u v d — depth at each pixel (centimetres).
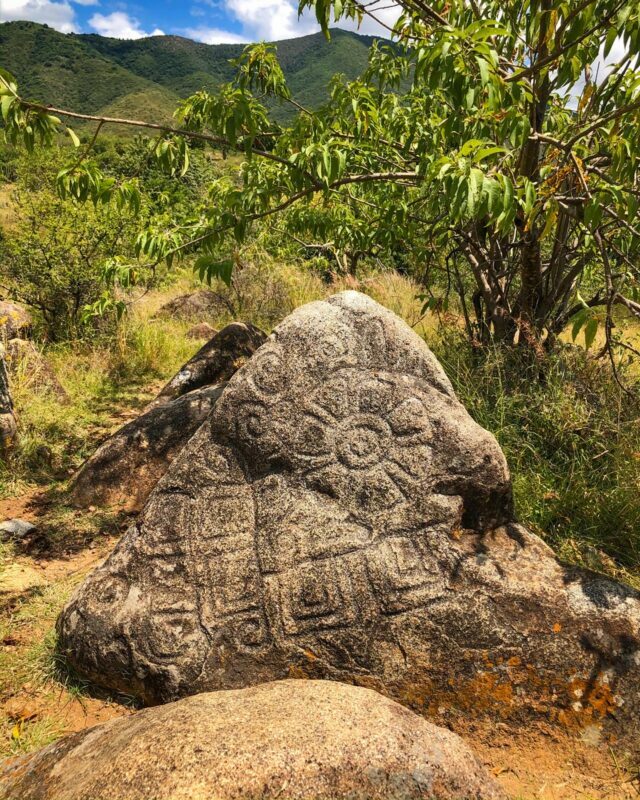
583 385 458
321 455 274
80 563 362
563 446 407
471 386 458
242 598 261
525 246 472
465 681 241
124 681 261
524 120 325
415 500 267
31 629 298
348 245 657
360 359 282
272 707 195
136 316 864
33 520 410
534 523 359
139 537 278
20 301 787
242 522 272
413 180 462
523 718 236
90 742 197
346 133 471
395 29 425
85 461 481
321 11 328
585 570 261
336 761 171
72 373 697
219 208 414
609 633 239
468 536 271
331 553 262
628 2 317
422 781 175
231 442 281
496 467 272
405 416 275
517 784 220
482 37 290
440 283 867
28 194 791
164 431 453
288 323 285
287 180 414
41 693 264
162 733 180
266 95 441
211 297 1012
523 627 243
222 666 253
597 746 229
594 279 567
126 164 1165
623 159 337
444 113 467
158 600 265
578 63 362
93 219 771
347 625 252
